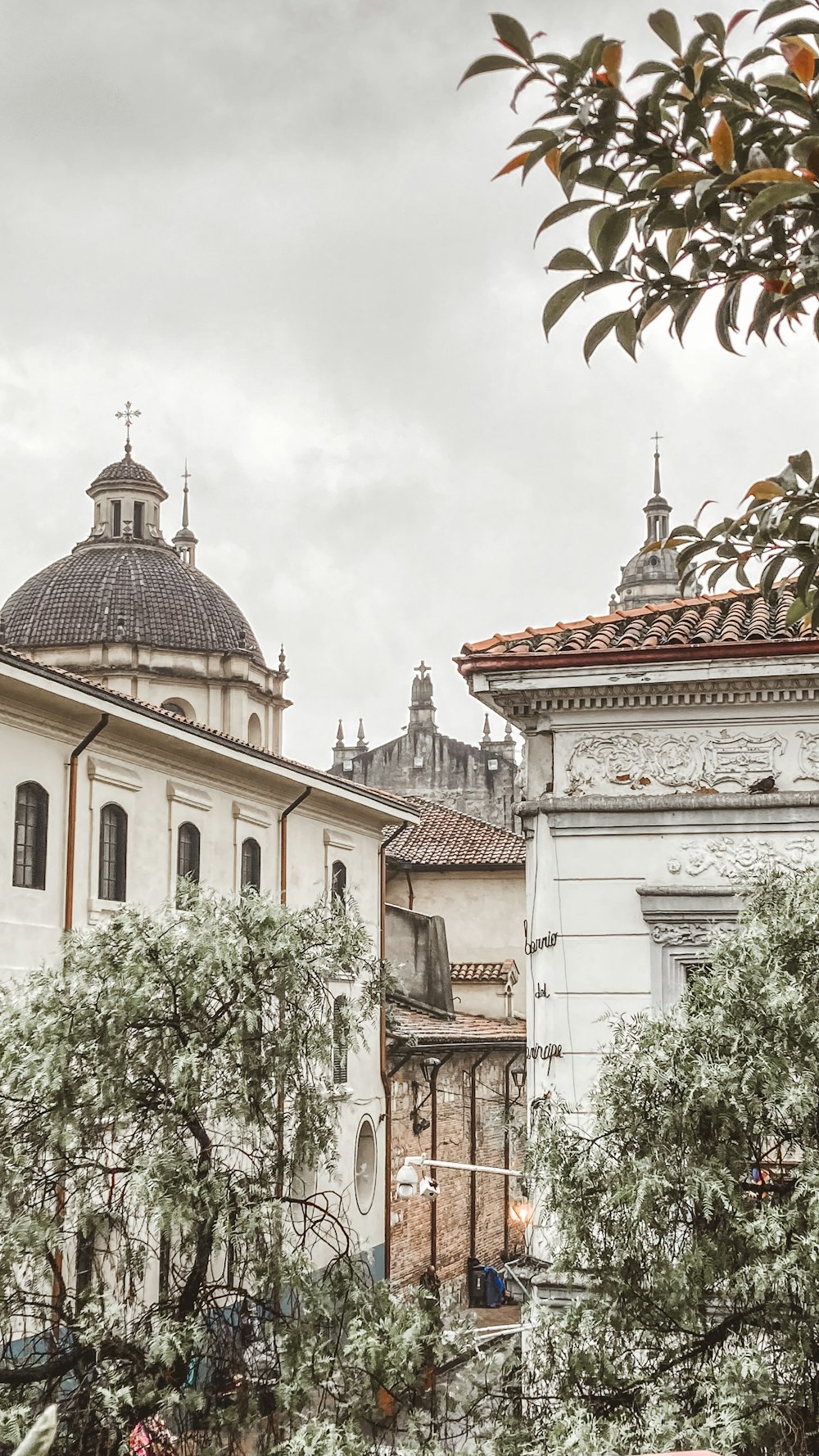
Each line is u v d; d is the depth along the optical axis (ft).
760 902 32.48
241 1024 30.40
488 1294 107.34
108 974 30.94
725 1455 22.17
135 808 80.02
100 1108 29.32
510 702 42.86
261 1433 27.63
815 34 9.74
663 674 40.70
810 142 9.54
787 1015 27.78
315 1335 28.09
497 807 221.05
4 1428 25.09
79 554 160.97
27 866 70.38
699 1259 26.48
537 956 42.01
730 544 13.19
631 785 42.09
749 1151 27.81
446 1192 108.37
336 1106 32.68
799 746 41.11
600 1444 23.77
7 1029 30.27
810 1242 25.04
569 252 11.00
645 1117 27.94
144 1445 27.35
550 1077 41.09
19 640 148.97
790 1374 25.72
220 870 89.97
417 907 132.87
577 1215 28.09
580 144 10.57
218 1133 31.17
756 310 11.28
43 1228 28.32
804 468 12.14
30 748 70.74
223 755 86.43
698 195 10.03
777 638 39.93
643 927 41.45
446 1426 28.07
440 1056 106.11
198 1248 28.63
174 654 147.54
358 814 111.04
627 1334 27.37
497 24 9.75
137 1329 27.94
